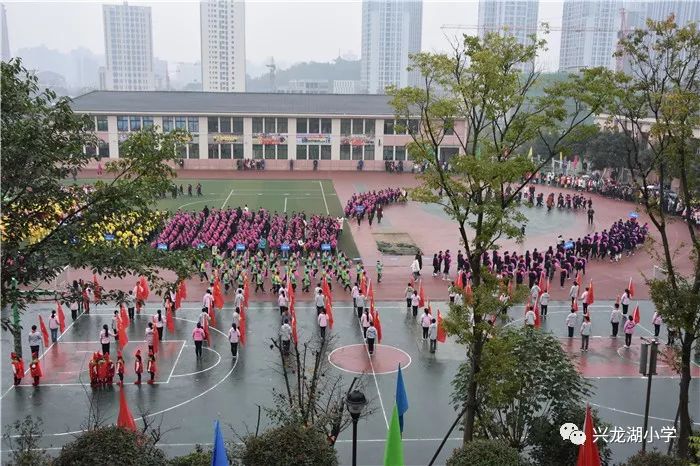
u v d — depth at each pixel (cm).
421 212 6844
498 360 2028
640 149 4978
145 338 3528
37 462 1579
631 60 2641
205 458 1762
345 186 8219
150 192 1956
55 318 3416
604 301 4288
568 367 2205
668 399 2933
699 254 2177
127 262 1825
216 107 9406
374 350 3416
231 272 4347
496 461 1684
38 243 1783
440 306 4162
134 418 2695
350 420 2273
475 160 2053
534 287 4078
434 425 2684
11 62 1783
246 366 3188
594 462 1750
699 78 2478
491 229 2111
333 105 9888
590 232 6069
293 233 5316
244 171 9131
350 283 4425
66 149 1820
